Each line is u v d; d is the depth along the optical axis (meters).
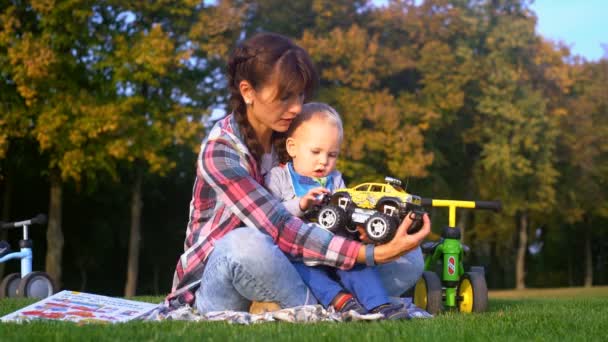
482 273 6.08
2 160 22.52
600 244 45.16
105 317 3.61
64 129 19.08
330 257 3.48
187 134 20.36
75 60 19.20
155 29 19.62
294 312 3.32
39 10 18.78
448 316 4.06
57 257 20.53
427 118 25.39
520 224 35.91
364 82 24.62
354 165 23.73
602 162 34.06
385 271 4.14
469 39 29.06
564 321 3.63
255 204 3.54
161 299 8.45
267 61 3.63
